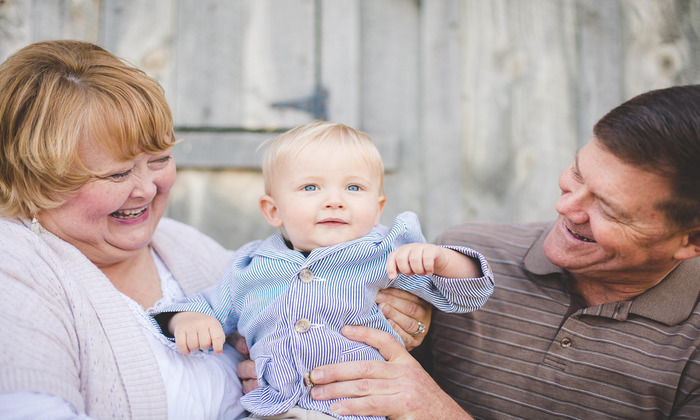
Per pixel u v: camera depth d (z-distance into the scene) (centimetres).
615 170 113
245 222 230
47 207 115
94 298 115
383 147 229
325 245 130
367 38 229
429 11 226
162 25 225
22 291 104
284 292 127
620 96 224
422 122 229
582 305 138
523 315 140
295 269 127
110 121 113
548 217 229
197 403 121
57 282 111
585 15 224
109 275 133
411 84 230
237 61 227
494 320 142
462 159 228
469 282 120
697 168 106
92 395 109
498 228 160
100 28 222
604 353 129
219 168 228
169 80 226
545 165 228
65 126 109
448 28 226
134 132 116
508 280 145
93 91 112
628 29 223
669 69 222
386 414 123
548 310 138
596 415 130
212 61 227
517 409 137
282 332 124
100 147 113
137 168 122
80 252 120
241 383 137
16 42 215
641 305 129
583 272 128
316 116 228
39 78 111
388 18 230
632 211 112
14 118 109
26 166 110
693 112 107
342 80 227
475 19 226
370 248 128
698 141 105
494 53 227
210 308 135
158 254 148
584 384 130
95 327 112
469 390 144
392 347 129
